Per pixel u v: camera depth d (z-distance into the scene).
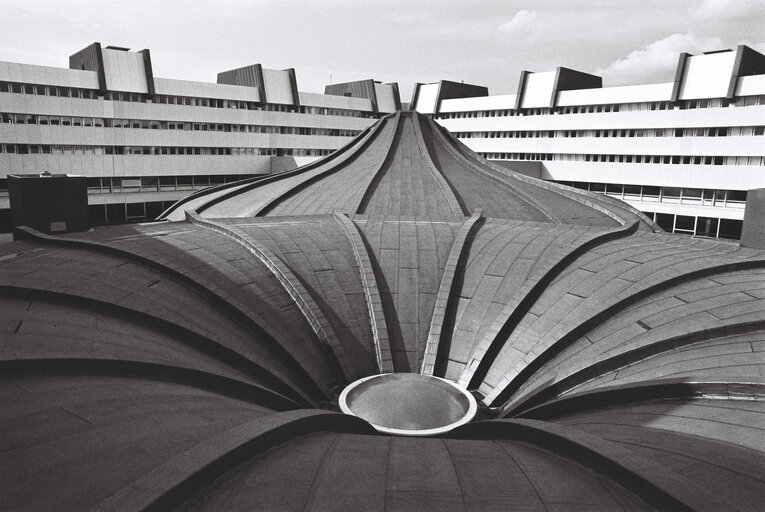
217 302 23.30
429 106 104.69
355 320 25.77
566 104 83.00
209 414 14.38
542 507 9.70
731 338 19.09
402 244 30.94
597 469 11.09
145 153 76.75
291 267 27.30
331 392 22.55
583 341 22.06
